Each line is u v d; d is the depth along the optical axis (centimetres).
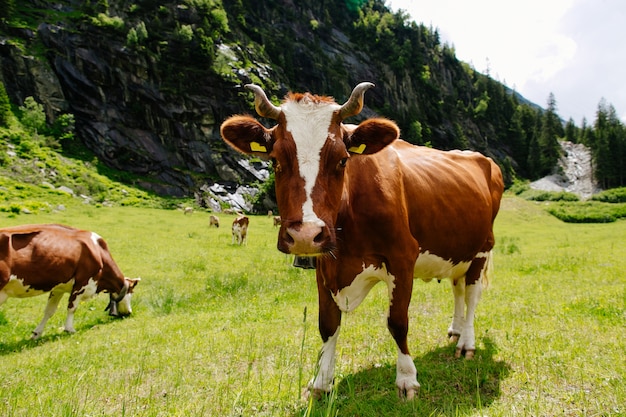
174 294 1130
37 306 1076
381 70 12488
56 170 5125
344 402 416
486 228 582
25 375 562
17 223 2750
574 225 5581
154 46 7431
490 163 668
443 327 662
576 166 14462
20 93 6556
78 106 6700
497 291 904
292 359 549
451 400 387
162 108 6944
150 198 5622
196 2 8731
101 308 1076
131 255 1823
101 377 533
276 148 362
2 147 5159
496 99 16138
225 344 629
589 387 414
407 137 11438
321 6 13250
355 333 640
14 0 7012
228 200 6444
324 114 367
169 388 477
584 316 661
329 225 341
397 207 422
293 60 10469
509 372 462
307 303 920
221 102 7381
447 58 16038
